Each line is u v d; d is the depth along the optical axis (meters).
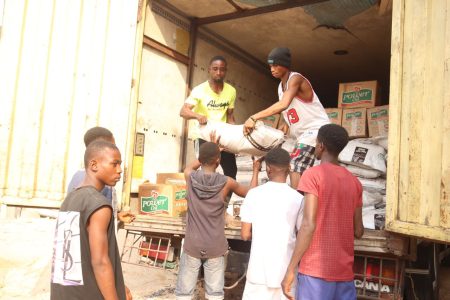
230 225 3.85
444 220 2.71
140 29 5.57
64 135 5.49
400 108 3.26
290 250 2.80
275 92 9.03
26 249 4.63
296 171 3.67
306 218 2.38
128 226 4.57
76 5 5.57
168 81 6.23
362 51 7.72
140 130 5.78
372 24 6.47
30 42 5.47
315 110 3.72
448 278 4.91
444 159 2.75
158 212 4.69
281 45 7.61
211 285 3.23
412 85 3.13
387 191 3.28
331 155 2.61
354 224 2.67
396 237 3.23
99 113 5.50
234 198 5.45
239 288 4.37
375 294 3.45
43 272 4.36
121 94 5.46
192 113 4.36
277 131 3.84
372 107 6.08
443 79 2.80
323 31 6.89
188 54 6.59
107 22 5.57
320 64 8.58
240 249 4.49
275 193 2.91
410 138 3.12
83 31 5.57
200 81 6.88
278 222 2.84
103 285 1.83
